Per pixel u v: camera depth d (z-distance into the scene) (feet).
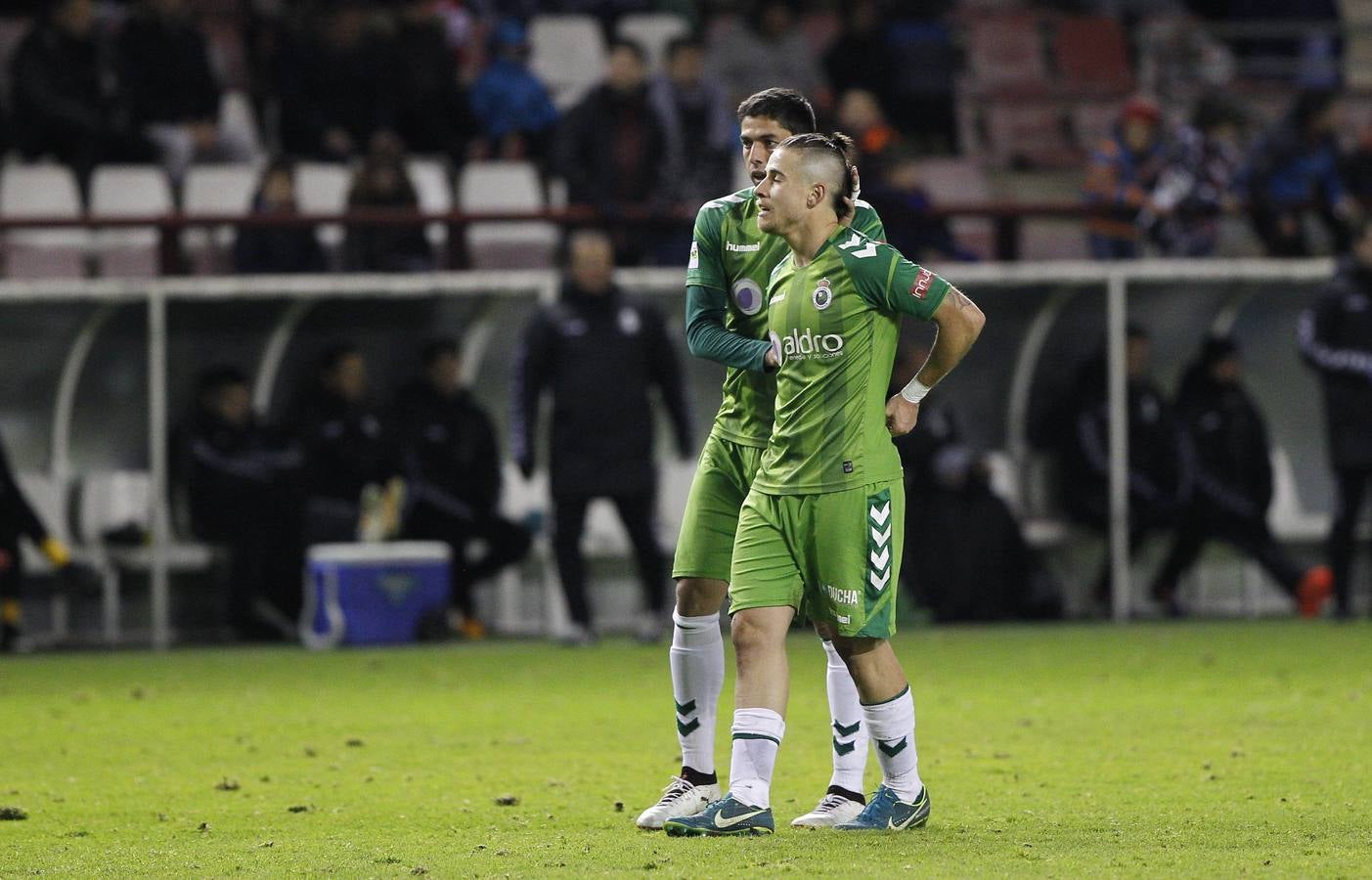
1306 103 198.49
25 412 156.35
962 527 158.92
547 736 95.50
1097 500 162.61
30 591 153.17
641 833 67.26
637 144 166.30
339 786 79.92
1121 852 61.98
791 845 63.57
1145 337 163.22
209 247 177.88
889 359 65.10
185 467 152.15
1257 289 171.53
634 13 224.74
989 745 90.53
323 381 154.20
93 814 73.10
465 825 69.82
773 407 68.03
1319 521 172.35
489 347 165.89
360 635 147.33
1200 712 102.01
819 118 175.42
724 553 68.69
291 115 191.11
